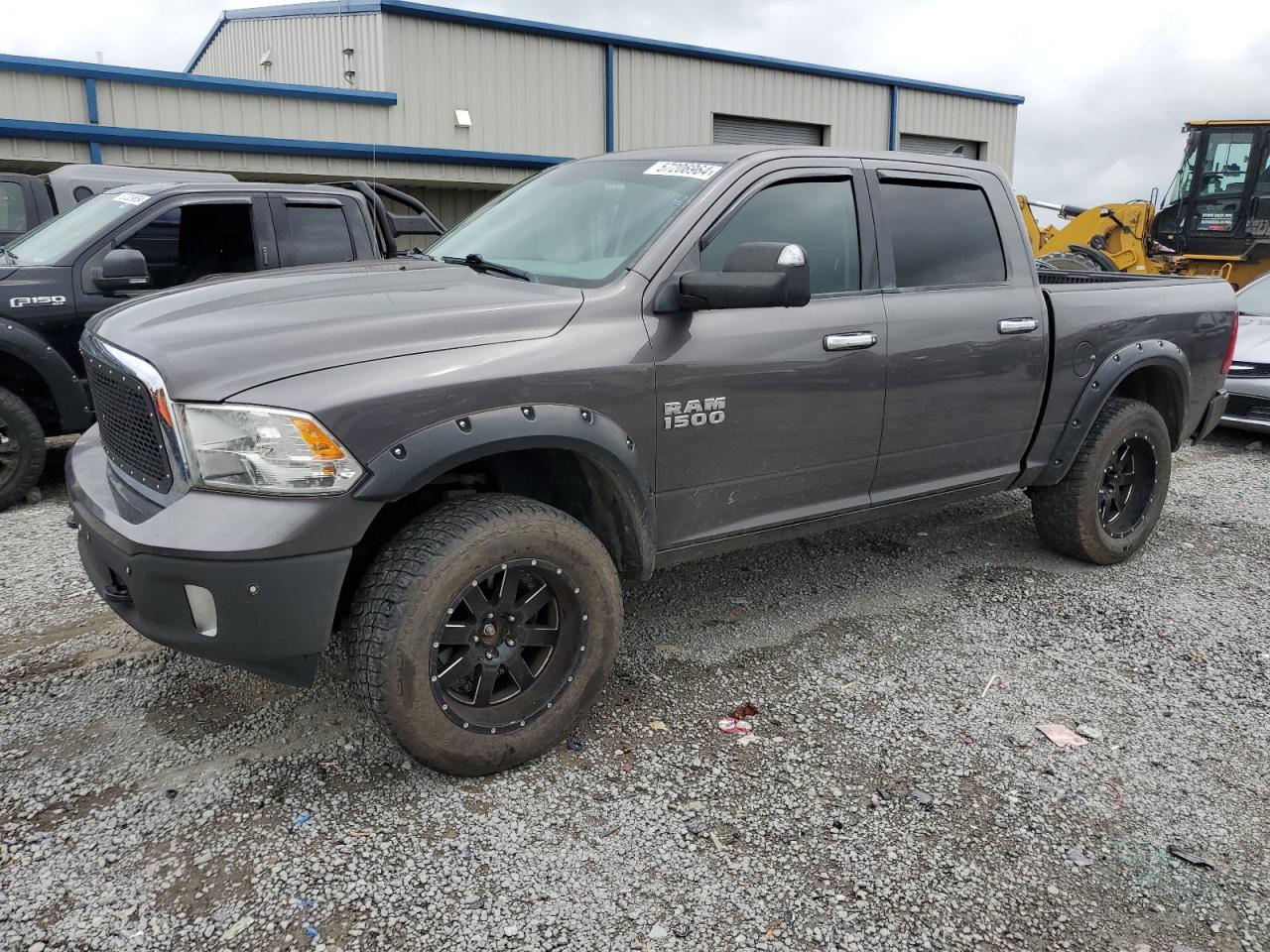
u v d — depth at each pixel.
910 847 2.63
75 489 2.96
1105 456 4.61
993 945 2.29
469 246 3.82
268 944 2.24
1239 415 7.78
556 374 2.84
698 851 2.59
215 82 13.38
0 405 5.57
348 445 2.50
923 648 3.88
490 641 2.84
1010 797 2.87
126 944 2.23
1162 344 4.71
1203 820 2.78
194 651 2.58
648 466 3.13
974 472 4.23
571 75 17.09
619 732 3.19
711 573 4.68
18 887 2.41
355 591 2.85
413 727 2.69
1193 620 4.20
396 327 2.73
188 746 3.05
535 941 2.26
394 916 2.33
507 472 3.22
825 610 4.25
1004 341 4.10
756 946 2.26
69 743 3.06
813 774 2.96
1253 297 9.12
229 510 2.47
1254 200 14.00
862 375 3.63
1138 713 3.39
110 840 2.59
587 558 2.94
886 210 3.86
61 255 5.95
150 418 2.65
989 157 24.16
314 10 16.97
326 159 14.33
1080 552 4.77
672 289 3.15
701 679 3.57
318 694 3.38
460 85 15.94
